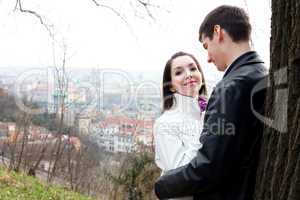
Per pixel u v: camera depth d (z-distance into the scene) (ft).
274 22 5.31
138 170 32.58
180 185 5.26
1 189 27.37
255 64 5.58
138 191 32.91
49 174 40.68
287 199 4.85
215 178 5.06
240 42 5.75
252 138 5.29
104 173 36.58
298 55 4.85
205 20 6.08
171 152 6.65
